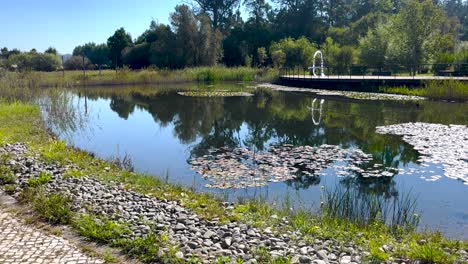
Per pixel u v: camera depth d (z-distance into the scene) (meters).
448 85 19.39
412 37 28.08
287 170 7.93
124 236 4.04
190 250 3.75
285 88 27.09
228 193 6.56
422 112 15.77
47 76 28.83
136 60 45.28
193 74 35.00
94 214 4.67
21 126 10.97
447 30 41.06
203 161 8.74
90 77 31.77
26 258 3.62
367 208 5.71
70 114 15.16
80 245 3.91
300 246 4.02
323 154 9.23
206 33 40.44
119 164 8.09
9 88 16.77
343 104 18.89
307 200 6.21
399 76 26.36
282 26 51.03
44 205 4.79
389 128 12.45
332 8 53.84
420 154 8.98
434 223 5.34
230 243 4.02
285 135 11.96
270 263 3.54
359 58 32.34
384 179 7.35
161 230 4.25
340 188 6.85
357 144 10.37
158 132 12.79
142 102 20.92
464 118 14.09
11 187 5.60
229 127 13.63
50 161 7.14
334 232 4.49
